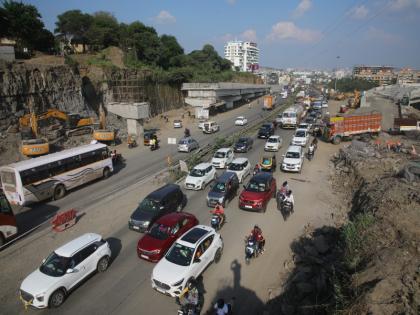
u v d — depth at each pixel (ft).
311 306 34.47
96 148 86.89
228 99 266.36
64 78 142.10
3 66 114.11
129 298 40.14
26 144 99.30
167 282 39.06
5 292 42.09
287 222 60.44
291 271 44.47
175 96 249.14
